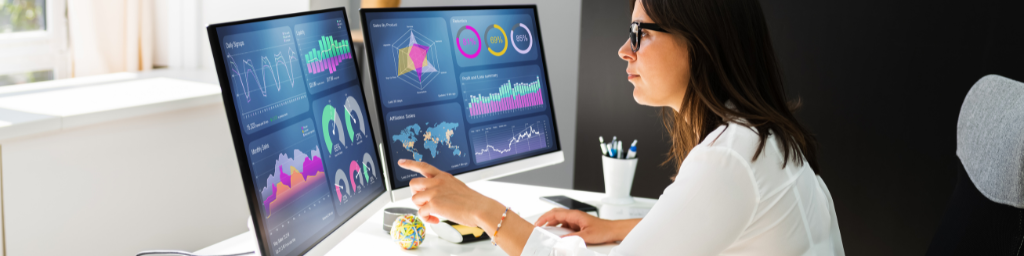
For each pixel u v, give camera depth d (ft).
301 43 3.25
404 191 4.11
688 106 3.15
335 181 3.44
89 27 6.63
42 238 4.74
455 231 3.91
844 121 6.55
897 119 6.37
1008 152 2.71
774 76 3.13
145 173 5.53
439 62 4.27
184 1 7.46
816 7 6.41
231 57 2.64
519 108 4.72
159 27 7.61
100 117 4.96
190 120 5.93
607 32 7.21
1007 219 2.69
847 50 6.39
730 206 2.71
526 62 4.76
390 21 4.02
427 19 4.21
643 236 2.80
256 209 2.68
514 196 5.12
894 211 6.59
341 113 3.63
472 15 4.44
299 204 3.04
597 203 5.07
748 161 2.76
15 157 4.46
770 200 2.78
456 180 3.60
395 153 4.05
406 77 4.10
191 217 6.11
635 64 3.25
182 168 5.92
